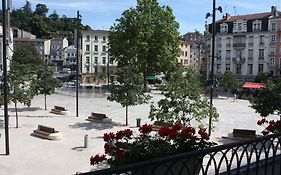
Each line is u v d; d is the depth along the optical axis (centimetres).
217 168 393
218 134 2342
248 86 5975
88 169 1484
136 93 2702
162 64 5494
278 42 6725
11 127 2502
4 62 1667
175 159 327
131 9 5506
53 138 2083
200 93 1673
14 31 13375
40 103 4106
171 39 5519
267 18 6912
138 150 498
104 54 9956
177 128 531
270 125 667
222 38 7550
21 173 1435
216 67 7650
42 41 13088
